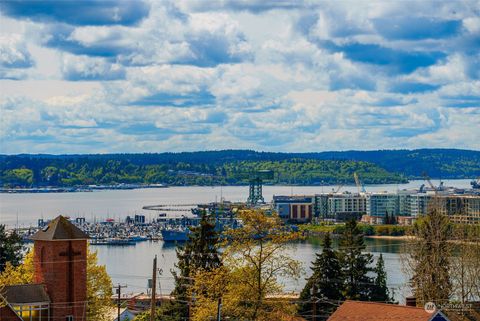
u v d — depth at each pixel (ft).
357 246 613.93
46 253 462.19
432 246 574.56
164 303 640.17
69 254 464.65
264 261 434.71
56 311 458.50
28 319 449.89
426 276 570.46
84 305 468.75
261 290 432.25
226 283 435.94
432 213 607.37
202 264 536.83
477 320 482.28
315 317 552.00
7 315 442.91
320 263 590.14
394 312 372.79
